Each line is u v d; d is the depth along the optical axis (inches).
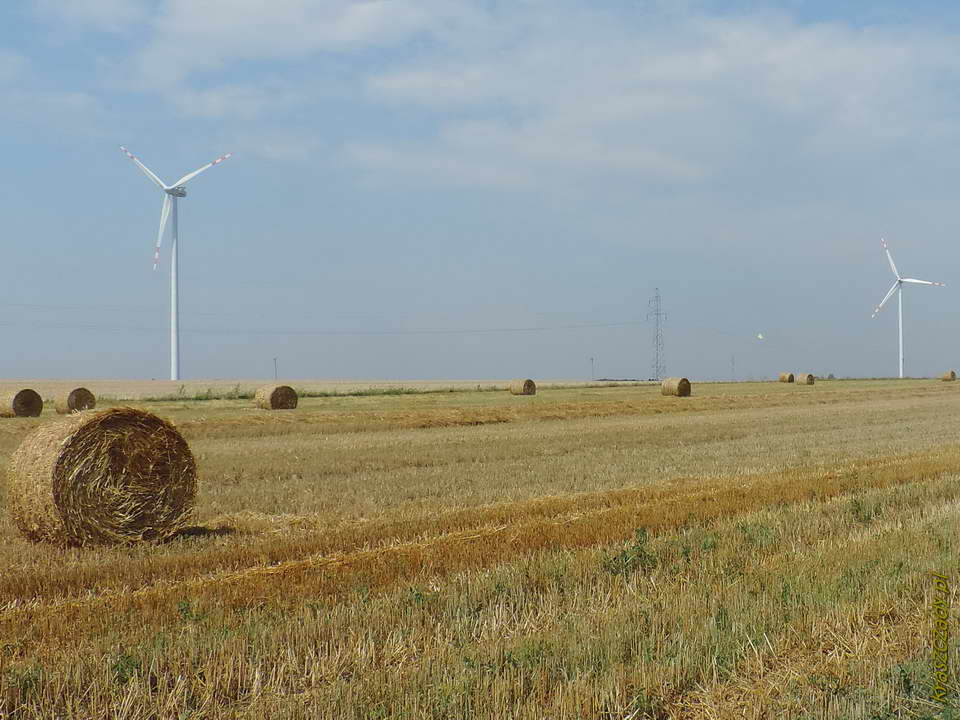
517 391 2461.9
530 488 700.7
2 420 1524.4
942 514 523.8
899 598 343.3
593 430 1317.7
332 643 297.4
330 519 572.7
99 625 322.3
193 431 1262.3
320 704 246.8
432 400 2121.1
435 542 469.1
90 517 522.0
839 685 259.0
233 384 3661.4
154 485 547.5
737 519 516.7
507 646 288.5
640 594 352.8
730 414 1720.0
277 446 1077.1
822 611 324.8
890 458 893.2
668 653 283.0
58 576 412.8
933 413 1707.7
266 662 285.1
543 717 241.0
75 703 252.1
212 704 255.0
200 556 450.3
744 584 362.9
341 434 1280.8
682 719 246.2
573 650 284.0
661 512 538.6
